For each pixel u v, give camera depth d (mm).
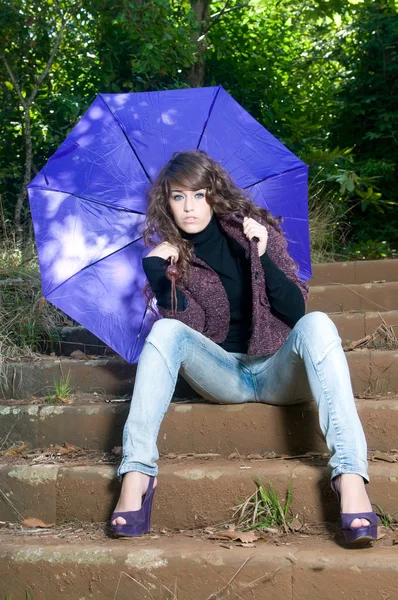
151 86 6145
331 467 2176
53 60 6051
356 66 7578
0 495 2625
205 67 6785
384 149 7223
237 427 2725
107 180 3166
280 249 2615
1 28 5590
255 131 3279
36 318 3787
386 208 6949
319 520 2350
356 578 1989
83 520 2547
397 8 7605
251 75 6703
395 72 7266
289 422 2682
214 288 2660
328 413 2227
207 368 2615
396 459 2518
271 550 2102
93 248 3102
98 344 3764
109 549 2166
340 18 7668
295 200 3199
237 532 2275
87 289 3066
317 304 4148
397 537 2146
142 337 3070
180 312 2621
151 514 2457
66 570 2164
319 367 2285
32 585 2189
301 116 6621
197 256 2699
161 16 5707
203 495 2428
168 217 2688
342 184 5852
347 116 7383
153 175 3184
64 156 3172
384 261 4672
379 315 3598
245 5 6828
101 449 2908
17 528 2525
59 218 3086
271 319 2596
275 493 2389
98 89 6156
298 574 2027
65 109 5949
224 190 2664
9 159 6051
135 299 3098
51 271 3029
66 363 3373
